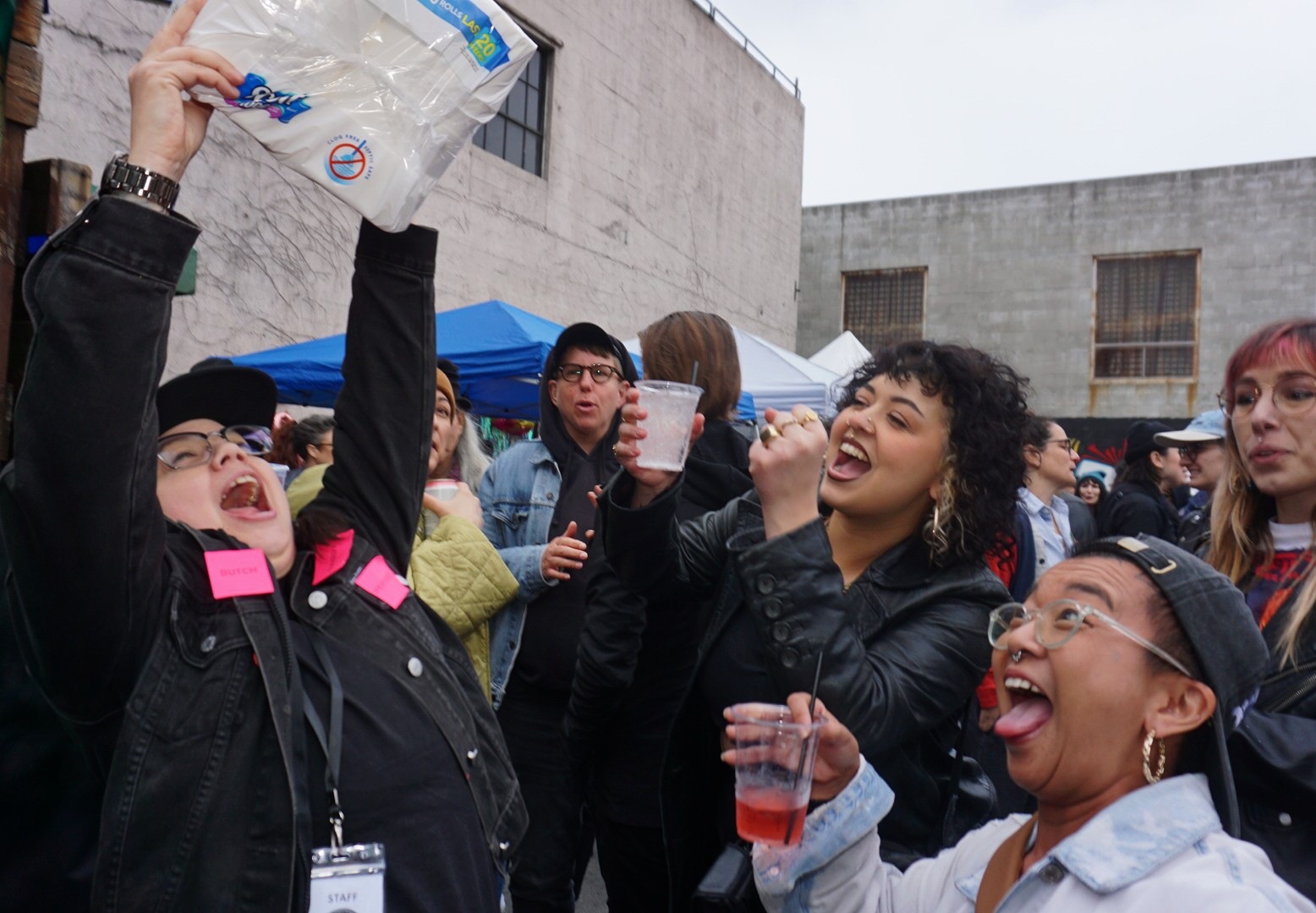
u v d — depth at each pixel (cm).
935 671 166
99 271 118
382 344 172
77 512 116
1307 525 211
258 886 120
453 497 277
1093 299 1658
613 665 236
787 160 1470
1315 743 167
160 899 119
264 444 163
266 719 128
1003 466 176
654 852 251
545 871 269
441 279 855
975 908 121
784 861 136
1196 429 550
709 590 208
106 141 610
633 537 189
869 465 177
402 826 136
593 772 259
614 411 308
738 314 1348
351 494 170
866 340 1809
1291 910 94
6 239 202
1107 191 1647
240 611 133
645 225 1134
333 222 762
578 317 1025
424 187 138
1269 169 1552
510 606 281
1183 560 113
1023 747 116
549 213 979
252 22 128
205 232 670
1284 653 186
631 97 1099
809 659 154
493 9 136
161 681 126
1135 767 111
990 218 1719
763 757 132
